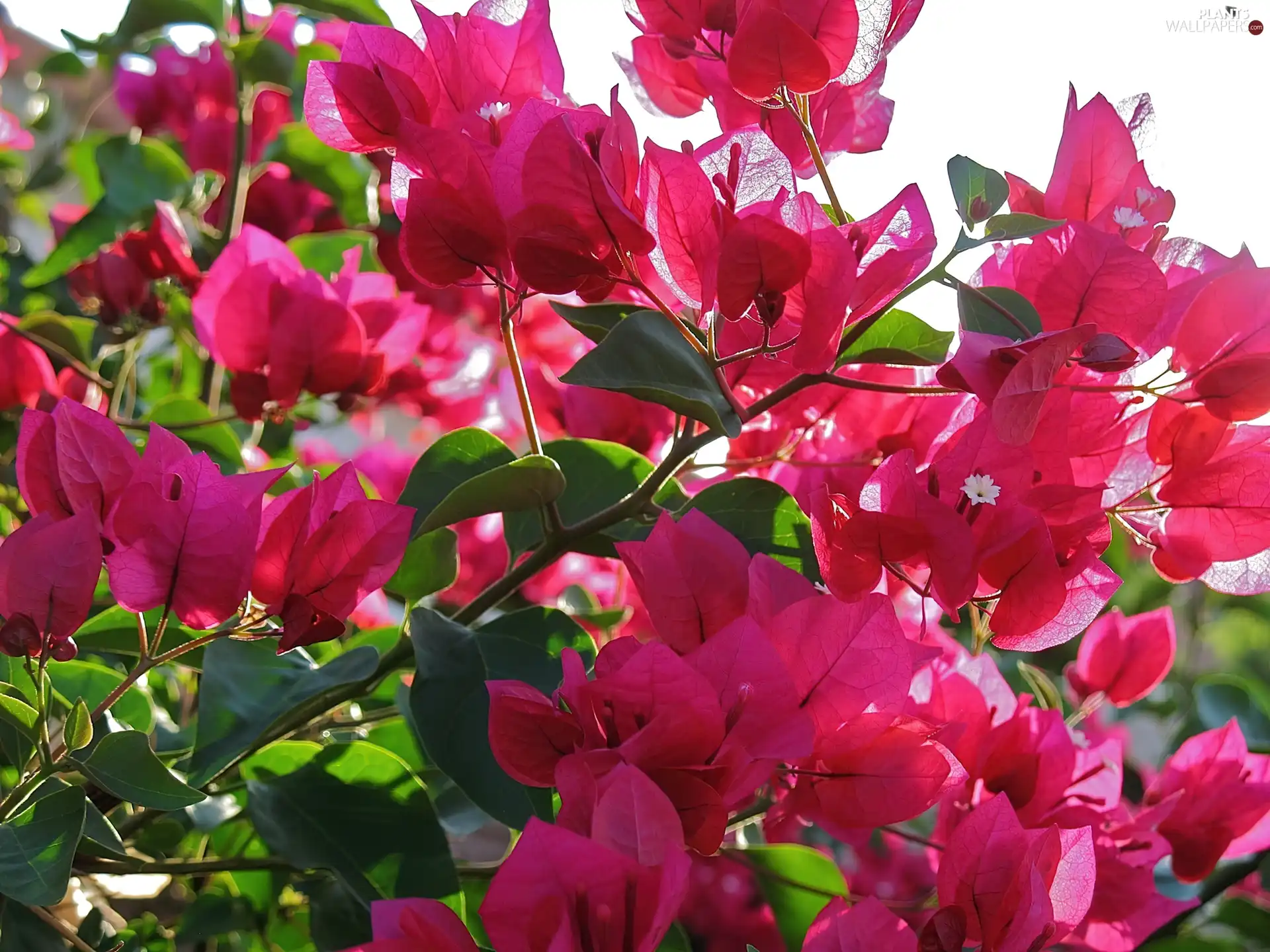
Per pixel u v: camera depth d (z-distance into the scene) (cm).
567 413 44
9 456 51
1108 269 31
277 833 35
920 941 28
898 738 29
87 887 44
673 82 39
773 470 40
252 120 62
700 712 25
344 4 54
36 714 30
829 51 33
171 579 30
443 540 37
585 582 57
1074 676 45
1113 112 34
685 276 31
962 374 29
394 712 43
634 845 24
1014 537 29
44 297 61
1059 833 28
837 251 29
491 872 39
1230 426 33
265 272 43
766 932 68
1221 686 57
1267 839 42
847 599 31
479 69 34
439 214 32
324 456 63
